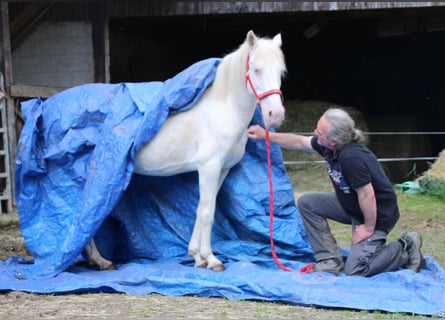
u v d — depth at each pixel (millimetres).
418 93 16953
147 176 5527
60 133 5215
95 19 11070
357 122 12742
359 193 4484
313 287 4254
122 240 5582
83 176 5184
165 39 15125
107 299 4203
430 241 6625
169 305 4031
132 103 5070
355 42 15672
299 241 5363
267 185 5434
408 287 4250
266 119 4566
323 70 16750
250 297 4203
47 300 4180
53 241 5137
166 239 5539
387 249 4602
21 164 5172
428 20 12711
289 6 10656
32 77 11273
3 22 9180
